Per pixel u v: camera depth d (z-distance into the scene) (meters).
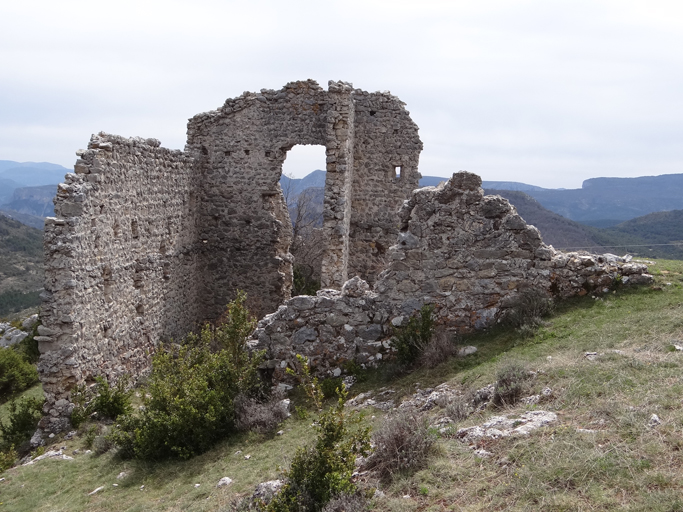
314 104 20.84
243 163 21.30
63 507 8.70
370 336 12.03
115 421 12.28
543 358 9.24
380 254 23.23
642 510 4.95
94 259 13.29
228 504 7.33
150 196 16.61
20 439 12.90
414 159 22.70
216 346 14.81
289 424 10.17
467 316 11.94
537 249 11.81
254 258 21.62
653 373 7.52
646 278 11.65
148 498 8.45
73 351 12.40
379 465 7.05
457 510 5.64
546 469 5.84
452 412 8.16
